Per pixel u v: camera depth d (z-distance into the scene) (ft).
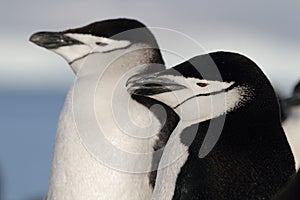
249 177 28.76
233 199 28.76
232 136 29.14
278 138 29.09
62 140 34.14
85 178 33.42
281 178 28.68
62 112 34.68
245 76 29.19
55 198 34.17
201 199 29.04
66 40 35.35
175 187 29.63
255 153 28.91
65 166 33.83
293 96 46.19
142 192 33.22
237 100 29.19
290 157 29.04
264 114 29.12
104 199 33.24
